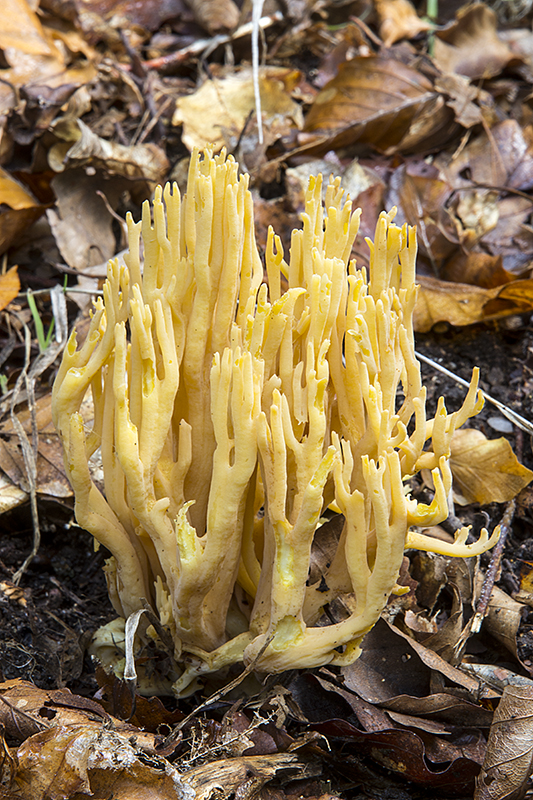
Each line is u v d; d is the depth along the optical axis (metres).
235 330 0.57
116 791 0.57
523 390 0.69
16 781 0.57
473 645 0.63
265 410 0.58
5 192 0.72
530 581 0.64
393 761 0.59
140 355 0.57
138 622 0.59
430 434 0.60
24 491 0.65
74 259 0.72
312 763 0.59
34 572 0.64
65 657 0.61
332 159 0.75
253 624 0.59
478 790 0.58
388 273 0.59
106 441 0.59
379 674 0.61
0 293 0.69
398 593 0.59
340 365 0.58
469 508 0.66
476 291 0.70
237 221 0.57
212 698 0.59
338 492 0.57
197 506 0.59
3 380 0.67
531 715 0.59
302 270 0.59
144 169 0.74
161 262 0.58
